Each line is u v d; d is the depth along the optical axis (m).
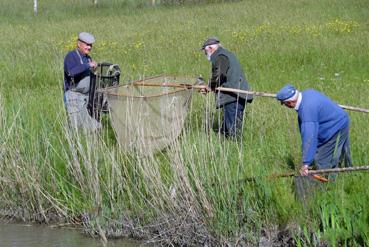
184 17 32.31
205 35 25.19
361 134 11.21
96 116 12.48
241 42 22.75
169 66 19.16
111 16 35.25
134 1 39.69
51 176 11.01
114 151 10.72
